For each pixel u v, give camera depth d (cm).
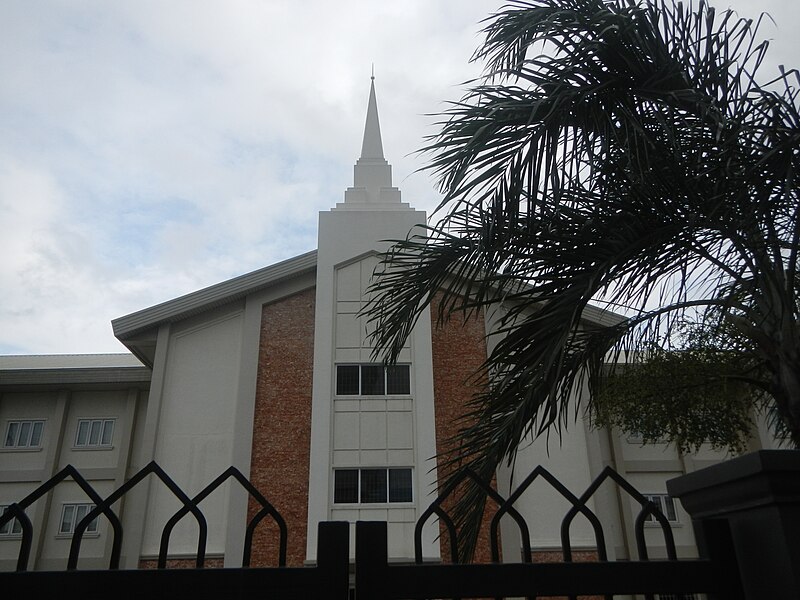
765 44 389
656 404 897
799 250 424
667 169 393
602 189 427
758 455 177
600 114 400
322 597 177
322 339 1725
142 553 1550
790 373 406
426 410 1658
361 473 1598
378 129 2127
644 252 405
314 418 1636
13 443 1923
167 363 1767
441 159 412
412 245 515
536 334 388
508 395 416
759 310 446
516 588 185
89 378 1948
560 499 1656
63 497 1847
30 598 174
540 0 453
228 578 178
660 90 402
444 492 205
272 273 1842
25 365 2186
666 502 1736
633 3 406
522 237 407
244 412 1691
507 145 401
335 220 1881
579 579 188
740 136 373
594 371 499
